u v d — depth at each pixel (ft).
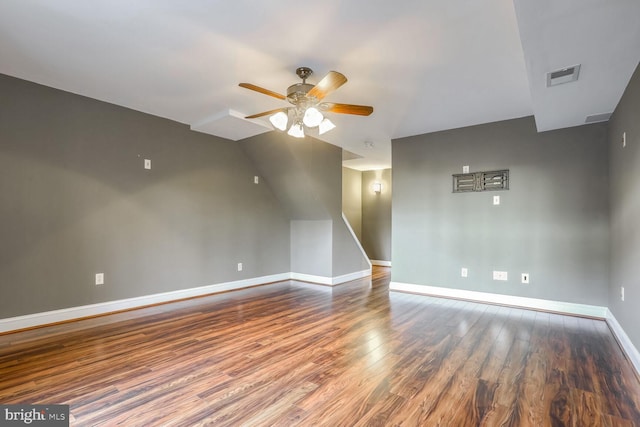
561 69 7.42
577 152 11.55
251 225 16.90
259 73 9.00
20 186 9.72
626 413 5.77
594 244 11.26
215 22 6.71
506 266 12.87
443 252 14.35
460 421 5.54
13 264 9.58
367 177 26.50
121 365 7.56
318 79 9.25
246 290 15.96
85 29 7.02
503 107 11.41
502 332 9.87
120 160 11.91
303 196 17.19
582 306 11.44
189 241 14.12
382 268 23.95
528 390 6.54
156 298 12.98
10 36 7.30
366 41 7.30
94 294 11.24
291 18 6.53
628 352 8.12
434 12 6.25
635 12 5.38
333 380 6.92
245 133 14.80
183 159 13.91
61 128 10.52
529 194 12.41
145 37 7.31
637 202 7.57
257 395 6.32
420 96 10.42
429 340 9.23
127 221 12.10
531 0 5.14
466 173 13.73
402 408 5.91
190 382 6.80
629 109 8.17
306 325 10.55
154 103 11.60
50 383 6.70
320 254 17.88
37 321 10.00
